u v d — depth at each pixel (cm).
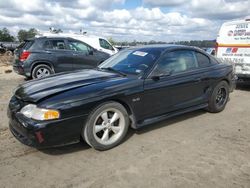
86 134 379
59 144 361
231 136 460
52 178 325
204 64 561
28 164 357
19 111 370
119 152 395
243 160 372
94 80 423
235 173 338
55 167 351
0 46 3012
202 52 567
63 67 1027
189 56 533
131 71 461
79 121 367
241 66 888
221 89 598
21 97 378
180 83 490
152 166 354
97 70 497
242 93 848
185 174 335
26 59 977
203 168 349
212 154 390
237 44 895
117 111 406
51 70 1012
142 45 557
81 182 317
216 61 598
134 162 365
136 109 431
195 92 531
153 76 450
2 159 368
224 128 500
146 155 386
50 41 1011
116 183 315
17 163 359
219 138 451
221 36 945
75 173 337
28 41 1019
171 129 491
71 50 1041
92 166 354
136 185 312
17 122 366
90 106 372
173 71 490
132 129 485
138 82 429
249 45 860
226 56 933
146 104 443
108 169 346
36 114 349
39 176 329
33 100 358
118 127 414
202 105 559
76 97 365
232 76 620
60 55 1012
